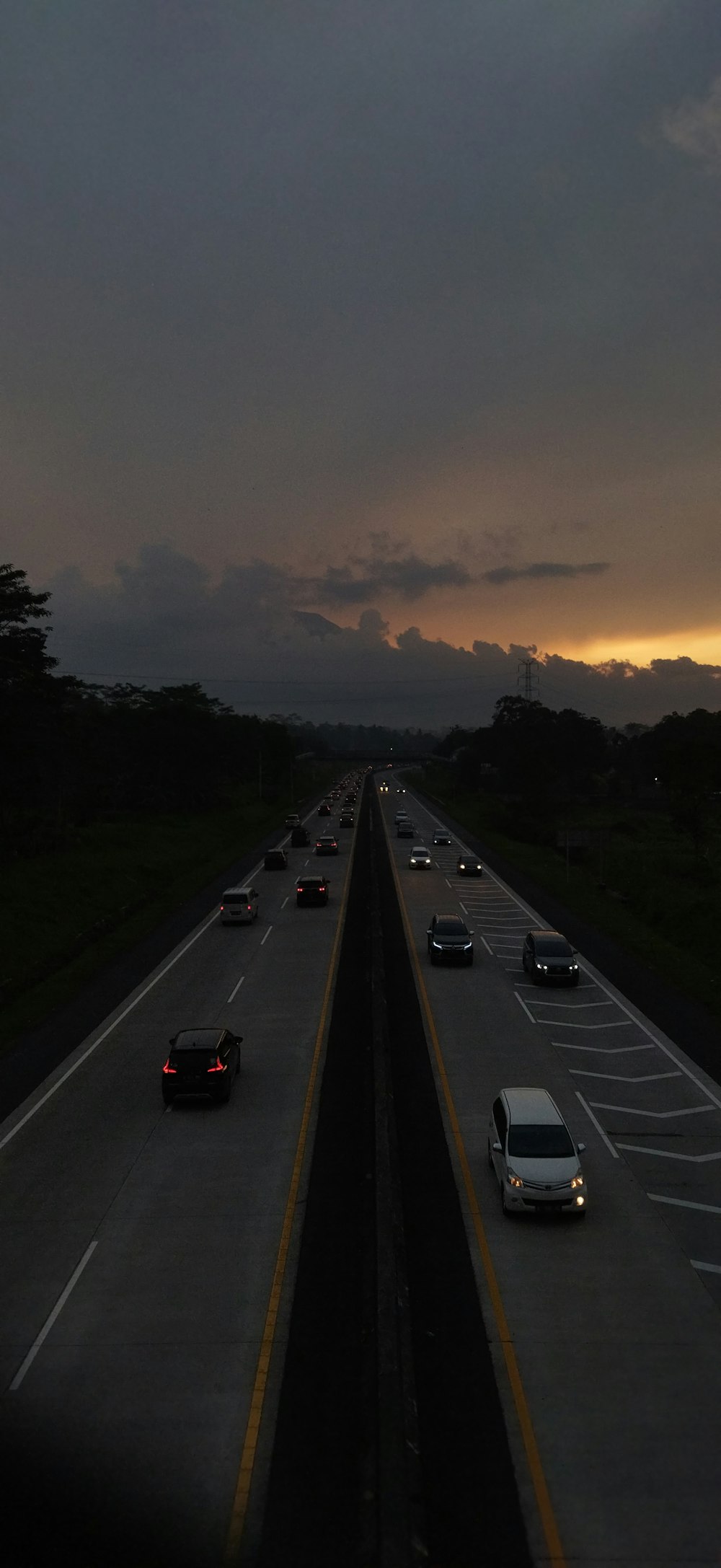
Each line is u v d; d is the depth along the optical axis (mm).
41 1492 11594
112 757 115438
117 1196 19844
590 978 38688
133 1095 25875
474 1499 11492
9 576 62844
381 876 67688
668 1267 16906
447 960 40562
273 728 167125
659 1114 24172
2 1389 13641
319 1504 11398
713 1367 14062
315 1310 15578
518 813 117000
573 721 172500
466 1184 20219
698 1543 10789
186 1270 16844
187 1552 10695
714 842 98062
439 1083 26453
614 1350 14461
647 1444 12414
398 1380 13312
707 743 106812
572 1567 10508
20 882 55312
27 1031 31812
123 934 48094
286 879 66188
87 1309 15672
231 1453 12297
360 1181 20391
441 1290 16156
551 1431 12680
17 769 66875
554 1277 16562
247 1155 21812
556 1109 20484
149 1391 13562
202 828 100812
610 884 70812
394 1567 10078
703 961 45500
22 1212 19172
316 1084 26422
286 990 36469
